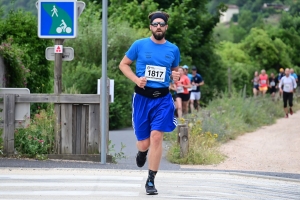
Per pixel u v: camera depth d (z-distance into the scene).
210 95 56.50
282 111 45.00
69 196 13.14
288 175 17.05
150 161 13.37
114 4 49.75
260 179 16.27
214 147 21.75
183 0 52.03
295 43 102.50
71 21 18.77
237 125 30.70
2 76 24.81
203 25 58.75
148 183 13.40
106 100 18.38
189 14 55.16
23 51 27.33
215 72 61.00
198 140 20.77
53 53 18.81
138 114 13.46
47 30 18.78
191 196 13.33
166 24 13.34
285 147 24.56
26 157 18.48
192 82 39.00
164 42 13.47
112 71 37.31
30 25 29.39
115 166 17.58
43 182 14.73
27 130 18.56
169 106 13.37
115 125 34.41
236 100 37.31
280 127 34.94
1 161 17.62
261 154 22.30
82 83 34.62
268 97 48.44
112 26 40.59
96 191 13.72
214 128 25.98
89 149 18.64
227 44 102.50
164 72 13.33
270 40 98.44
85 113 18.62
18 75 25.67
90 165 17.62
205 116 27.16
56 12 18.78
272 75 60.50
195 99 39.16
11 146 18.47
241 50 99.19
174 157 19.78
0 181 14.77
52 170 16.45
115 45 38.69
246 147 24.44
